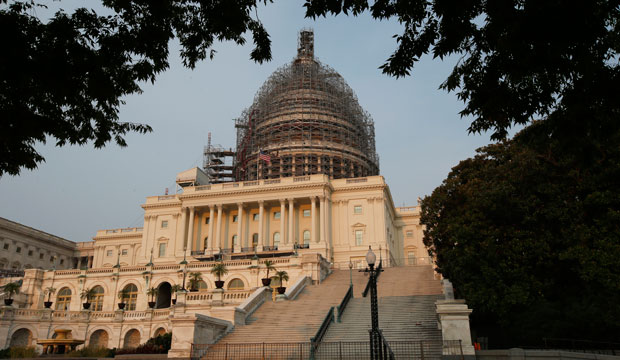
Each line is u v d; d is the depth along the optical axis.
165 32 13.80
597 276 22.84
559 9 10.16
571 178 25.36
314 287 42.31
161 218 84.88
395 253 85.50
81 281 55.69
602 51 11.52
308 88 102.81
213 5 13.40
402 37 12.78
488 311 28.84
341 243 75.56
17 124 13.30
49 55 12.09
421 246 85.44
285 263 48.88
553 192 25.62
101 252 95.38
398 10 12.22
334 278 48.69
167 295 55.75
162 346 31.53
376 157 107.94
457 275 28.89
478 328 31.11
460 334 21.72
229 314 29.64
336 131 99.69
